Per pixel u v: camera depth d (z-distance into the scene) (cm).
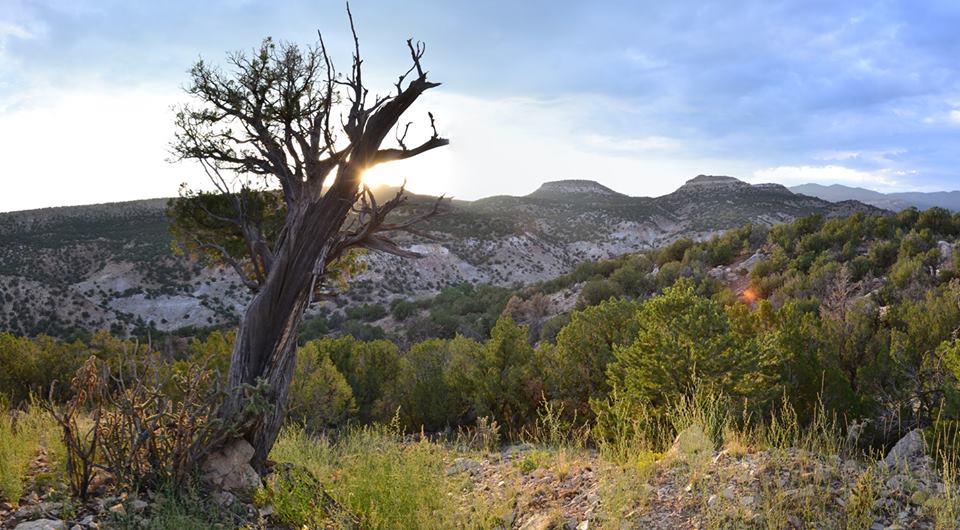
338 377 1806
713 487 572
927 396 979
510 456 974
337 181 913
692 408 784
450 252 13912
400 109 930
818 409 1091
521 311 5638
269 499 709
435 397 1927
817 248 4531
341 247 959
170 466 693
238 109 984
